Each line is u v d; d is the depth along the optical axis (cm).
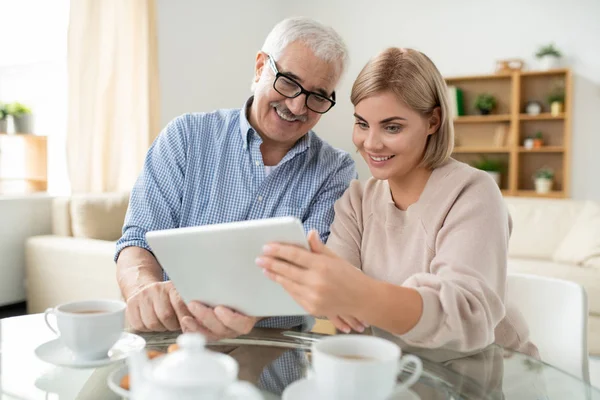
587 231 334
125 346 95
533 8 533
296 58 143
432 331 91
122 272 140
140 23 409
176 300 108
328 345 68
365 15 596
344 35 607
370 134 117
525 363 98
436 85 116
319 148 172
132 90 405
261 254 82
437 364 94
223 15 522
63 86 406
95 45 376
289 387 70
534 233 369
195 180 163
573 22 521
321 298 79
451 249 110
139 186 162
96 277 302
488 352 103
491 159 570
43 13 398
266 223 78
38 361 92
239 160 164
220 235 82
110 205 359
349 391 62
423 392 82
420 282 100
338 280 79
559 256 342
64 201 352
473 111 570
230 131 167
